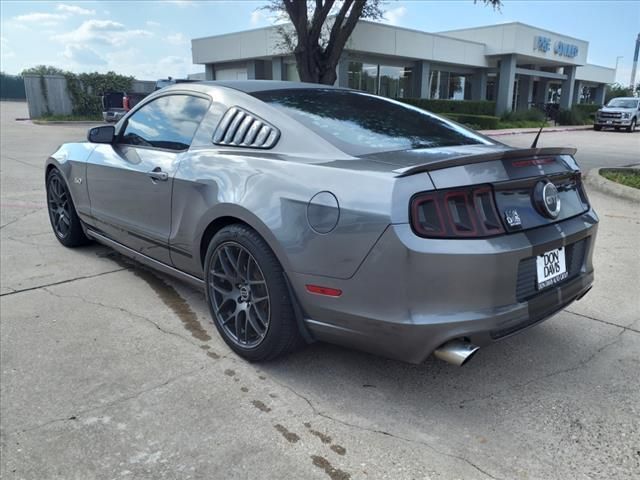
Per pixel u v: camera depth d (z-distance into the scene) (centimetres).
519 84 3603
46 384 272
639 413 253
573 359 305
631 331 341
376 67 2636
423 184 226
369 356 307
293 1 1588
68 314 355
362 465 217
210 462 218
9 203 689
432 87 2964
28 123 2422
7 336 322
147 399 261
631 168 1045
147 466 215
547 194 256
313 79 1652
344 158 259
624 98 2945
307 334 272
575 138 2256
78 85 2720
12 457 219
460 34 3183
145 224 366
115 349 310
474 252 223
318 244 247
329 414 251
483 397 266
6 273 431
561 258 269
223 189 290
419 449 227
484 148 290
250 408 255
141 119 388
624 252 507
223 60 2739
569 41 3453
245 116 309
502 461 220
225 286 306
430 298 225
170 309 367
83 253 487
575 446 229
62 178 475
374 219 228
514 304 239
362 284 237
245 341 296
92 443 228
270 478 209
